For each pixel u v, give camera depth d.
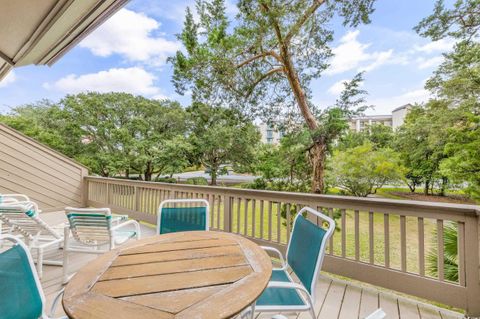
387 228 2.42
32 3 2.08
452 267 2.58
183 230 2.21
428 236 5.83
